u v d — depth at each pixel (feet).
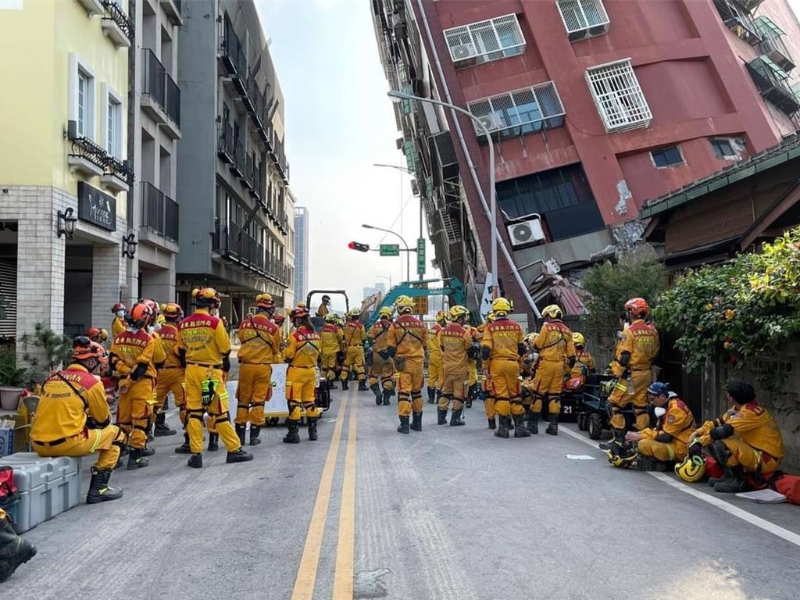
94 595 14.23
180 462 28.37
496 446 31.63
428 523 19.07
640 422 29.19
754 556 16.34
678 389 34.45
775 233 35.17
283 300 165.78
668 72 81.15
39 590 14.51
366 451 30.37
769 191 39.91
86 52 45.01
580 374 39.19
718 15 85.61
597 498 21.89
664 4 83.87
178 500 21.97
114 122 51.24
